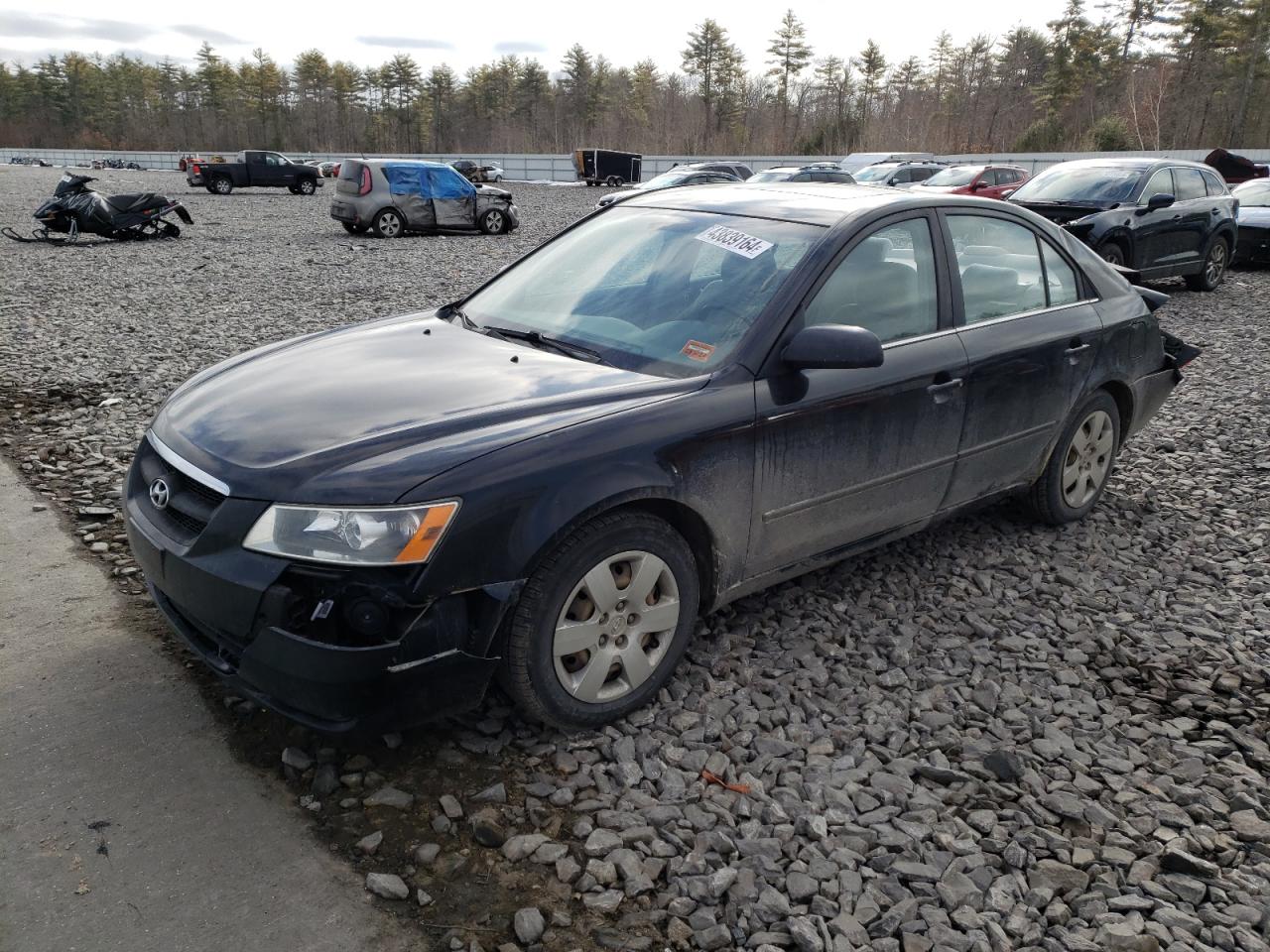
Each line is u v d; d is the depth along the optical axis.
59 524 4.26
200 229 19.83
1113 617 3.84
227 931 2.14
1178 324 10.39
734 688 3.21
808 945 2.17
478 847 2.45
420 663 2.49
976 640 3.63
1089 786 2.79
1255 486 5.37
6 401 6.19
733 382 3.07
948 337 3.72
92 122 131.38
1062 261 4.41
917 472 3.69
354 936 2.15
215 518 2.57
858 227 3.49
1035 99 75.88
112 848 2.37
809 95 91.62
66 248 15.95
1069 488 4.58
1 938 2.08
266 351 3.62
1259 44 60.31
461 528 2.49
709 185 4.30
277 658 2.45
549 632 2.69
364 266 14.06
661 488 2.81
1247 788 2.80
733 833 2.54
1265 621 3.82
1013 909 2.33
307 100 123.38
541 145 108.62
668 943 2.18
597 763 2.81
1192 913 2.33
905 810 2.67
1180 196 12.34
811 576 4.07
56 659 3.19
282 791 2.62
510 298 3.84
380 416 2.81
